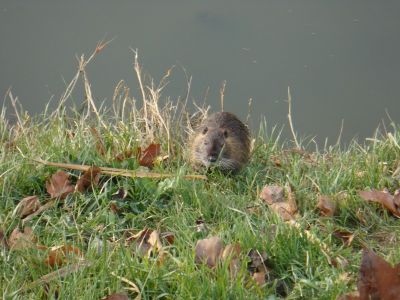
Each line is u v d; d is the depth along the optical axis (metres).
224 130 12.78
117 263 8.42
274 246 8.90
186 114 14.55
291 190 11.09
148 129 13.38
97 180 10.72
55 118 13.47
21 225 9.70
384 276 7.52
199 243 8.80
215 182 11.98
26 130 13.15
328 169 12.45
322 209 10.45
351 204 10.70
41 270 8.45
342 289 8.00
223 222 9.73
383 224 10.33
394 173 11.98
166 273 8.28
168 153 12.86
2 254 8.80
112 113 14.41
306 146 14.33
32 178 10.64
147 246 9.21
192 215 10.23
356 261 8.90
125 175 10.87
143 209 10.41
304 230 9.38
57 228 9.45
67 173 10.62
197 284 7.96
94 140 12.27
